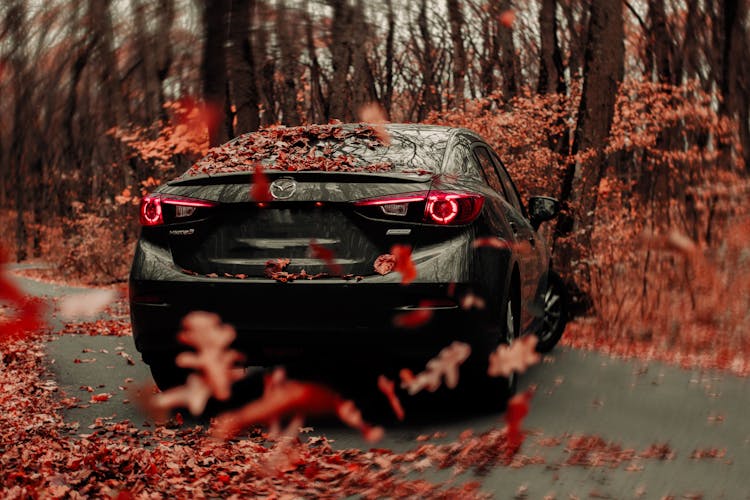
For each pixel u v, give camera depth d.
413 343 4.03
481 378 4.37
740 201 8.59
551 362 6.34
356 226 4.07
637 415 4.52
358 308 4.01
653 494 3.15
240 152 4.71
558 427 4.21
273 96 8.66
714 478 3.37
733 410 4.68
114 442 3.92
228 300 4.11
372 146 4.60
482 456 3.63
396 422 4.36
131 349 7.08
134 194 12.09
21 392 5.15
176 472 3.32
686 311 8.07
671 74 12.80
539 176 10.34
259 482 3.22
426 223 4.07
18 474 3.08
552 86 15.51
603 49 9.62
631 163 10.97
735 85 12.71
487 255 4.23
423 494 3.11
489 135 10.80
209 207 4.21
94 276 20.20
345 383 5.42
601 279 8.85
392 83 14.12
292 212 4.12
